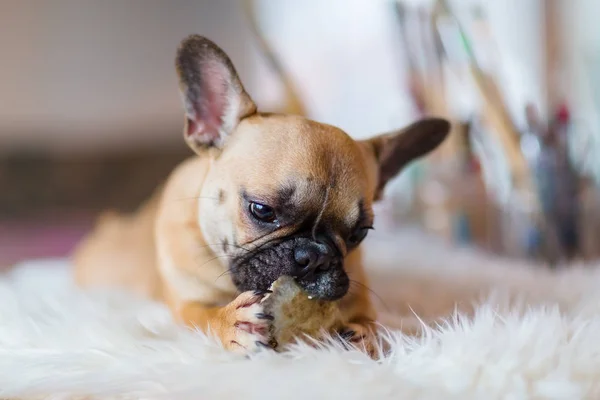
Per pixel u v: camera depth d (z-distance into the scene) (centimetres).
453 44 76
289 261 46
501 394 38
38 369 43
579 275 61
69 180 140
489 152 79
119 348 45
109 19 141
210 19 137
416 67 79
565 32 101
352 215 49
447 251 74
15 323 50
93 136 144
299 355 42
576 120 81
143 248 68
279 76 83
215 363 42
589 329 43
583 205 72
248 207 48
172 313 54
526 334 41
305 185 47
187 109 54
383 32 119
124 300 59
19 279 73
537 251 72
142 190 139
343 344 44
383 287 62
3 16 139
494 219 79
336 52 124
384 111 119
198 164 56
